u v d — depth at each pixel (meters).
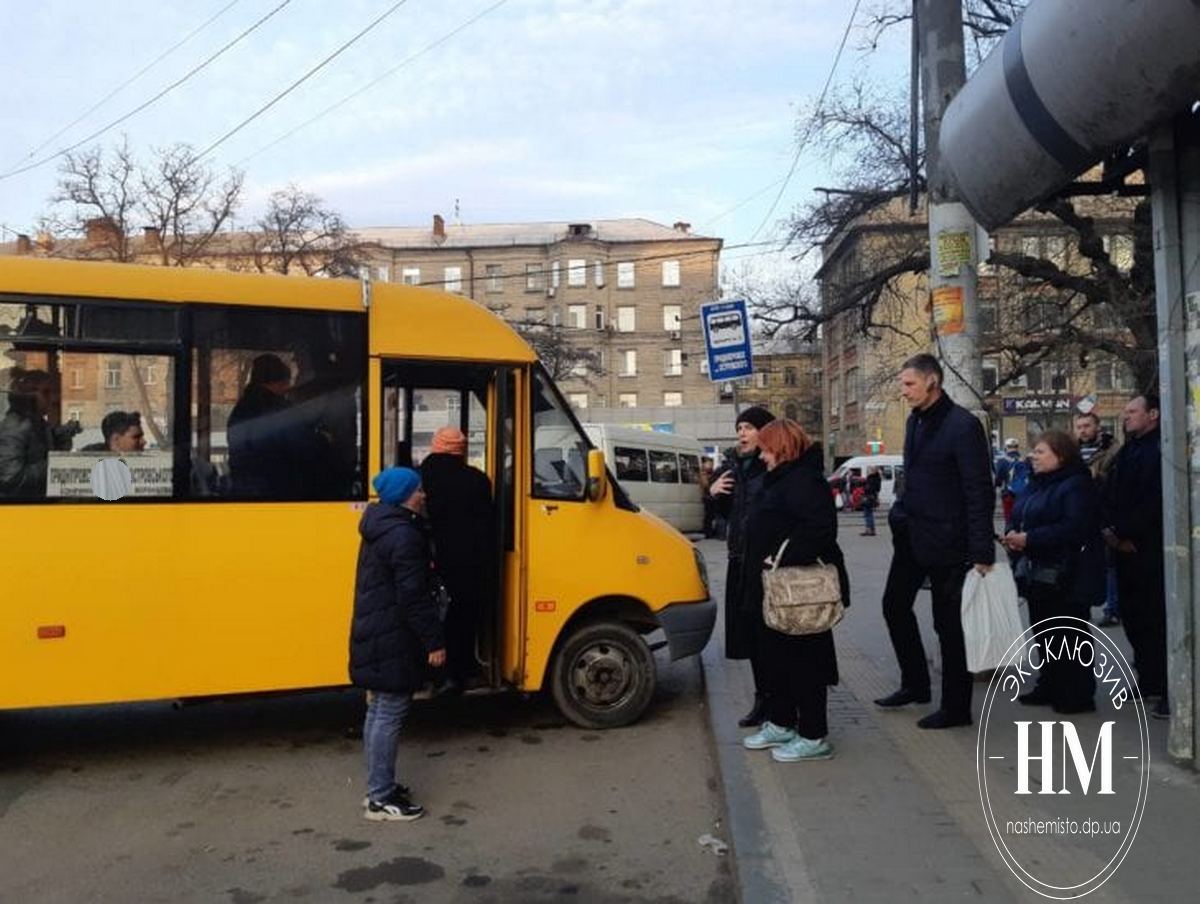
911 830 4.19
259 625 5.60
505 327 6.28
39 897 3.96
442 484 6.05
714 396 70.31
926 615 9.93
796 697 5.18
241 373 5.66
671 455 22.36
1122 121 4.24
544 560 6.20
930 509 5.59
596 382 70.12
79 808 5.01
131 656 5.38
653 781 5.38
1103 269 19.17
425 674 4.76
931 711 6.08
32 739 6.25
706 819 4.81
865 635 8.86
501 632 6.20
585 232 71.12
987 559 5.38
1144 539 6.08
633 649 6.45
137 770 5.63
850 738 5.56
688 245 70.75
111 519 5.37
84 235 34.31
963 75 7.36
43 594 5.25
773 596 5.02
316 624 5.70
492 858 4.35
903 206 23.77
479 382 6.57
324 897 3.96
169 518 5.47
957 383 7.21
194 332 5.57
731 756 5.29
